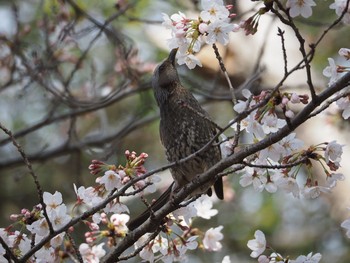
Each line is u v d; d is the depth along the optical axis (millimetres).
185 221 7121
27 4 14750
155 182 6664
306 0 6082
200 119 8914
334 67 6426
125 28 15023
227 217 14656
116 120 15695
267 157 6633
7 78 13586
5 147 15070
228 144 6832
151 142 15484
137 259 12781
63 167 15266
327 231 14578
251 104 6469
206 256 14172
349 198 11289
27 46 12711
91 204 6820
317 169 10461
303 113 6254
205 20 6410
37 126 12562
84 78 14430
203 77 13641
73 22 12188
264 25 13547
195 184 6820
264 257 6711
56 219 6602
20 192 15164
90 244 7434
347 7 5773
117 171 6590
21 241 6730
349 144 11688
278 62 13031
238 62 13367
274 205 14953
